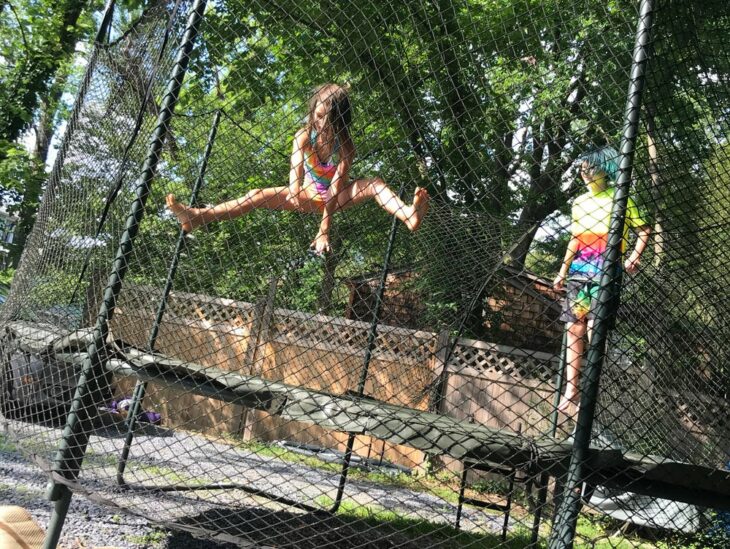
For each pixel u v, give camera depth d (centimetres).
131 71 371
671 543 345
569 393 411
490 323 820
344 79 369
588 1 317
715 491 292
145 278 433
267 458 741
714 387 363
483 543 477
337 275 633
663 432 362
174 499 466
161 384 351
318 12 349
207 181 506
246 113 415
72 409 310
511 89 372
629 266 308
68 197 415
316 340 731
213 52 374
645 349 326
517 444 293
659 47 265
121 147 365
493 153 369
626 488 285
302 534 424
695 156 288
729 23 282
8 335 402
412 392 808
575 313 407
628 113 255
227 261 523
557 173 396
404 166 451
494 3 603
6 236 1603
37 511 419
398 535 445
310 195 368
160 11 354
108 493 344
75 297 386
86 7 1606
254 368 744
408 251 623
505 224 555
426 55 352
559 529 250
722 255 320
